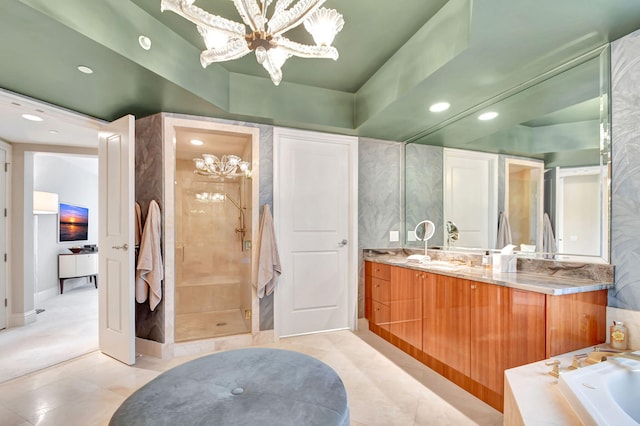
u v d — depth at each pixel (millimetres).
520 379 1298
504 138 2309
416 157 3291
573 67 1811
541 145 2049
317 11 1375
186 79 2197
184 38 2182
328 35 1410
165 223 2609
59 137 3342
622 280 1610
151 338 2646
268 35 1284
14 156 3516
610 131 1663
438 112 2596
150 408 1121
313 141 3238
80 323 3537
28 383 2156
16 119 2779
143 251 2498
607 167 1681
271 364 1500
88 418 1764
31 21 1420
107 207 2656
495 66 1845
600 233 1718
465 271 2180
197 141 3387
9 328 3359
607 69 1662
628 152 1591
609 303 1656
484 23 1472
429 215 3104
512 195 2246
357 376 2252
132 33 1801
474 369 1952
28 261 3562
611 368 1248
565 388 1145
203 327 3309
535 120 2084
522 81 2027
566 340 1545
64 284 5441
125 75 1972
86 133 3195
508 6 1361
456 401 1925
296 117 2875
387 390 2059
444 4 1805
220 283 4016
